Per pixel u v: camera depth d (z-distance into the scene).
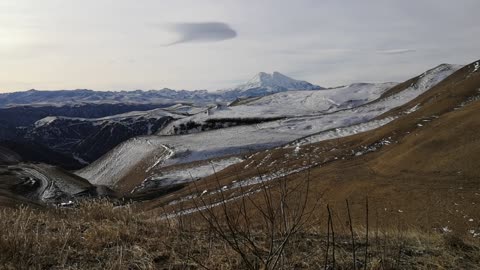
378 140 52.91
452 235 5.08
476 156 32.69
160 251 4.26
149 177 89.88
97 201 6.30
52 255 3.99
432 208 24.70
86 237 4.61
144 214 6.32
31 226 5.09
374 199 28.69
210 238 4.57
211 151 100.88
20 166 93.25
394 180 32.81
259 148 98.31
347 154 49.16
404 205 26.36
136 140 128.00
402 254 4.47
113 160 123.44
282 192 3.58
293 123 122.06
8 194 33.56
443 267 4.07
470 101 65.88
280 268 3.54
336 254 4.30
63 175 87.12
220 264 3.79
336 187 33.06
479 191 26.36
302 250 4.38
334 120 118.88
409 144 41.25
